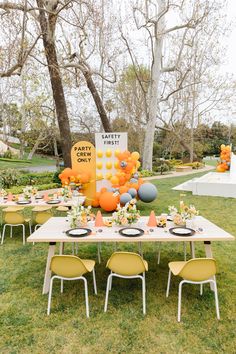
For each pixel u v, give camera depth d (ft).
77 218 11.30
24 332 8.65
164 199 28.99
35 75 43.29
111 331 8.65
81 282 11.73
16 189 30.42
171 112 66.85
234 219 20.99
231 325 8.88
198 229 10.68
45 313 9.58
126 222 11.23
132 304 10.06
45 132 63.72
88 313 9.38
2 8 24.02
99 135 24.61
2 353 7.81
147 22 42.60
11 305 10.08
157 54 48.03
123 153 23.79
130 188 22.97
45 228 11.43
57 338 8.38
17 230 19.22
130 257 9.17
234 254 14.52
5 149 116.57
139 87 65.00
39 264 13.57
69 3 26.99
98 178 24.76
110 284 11.05
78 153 25.00
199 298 10.41
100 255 14.53
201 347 7.95
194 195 30.91
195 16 42.29
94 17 32.68
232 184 29.60
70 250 15.25
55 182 37.24
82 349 7.93
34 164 89.97
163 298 10.45
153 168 66.08
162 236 10.14
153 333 8.54
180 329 8.71
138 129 68.44
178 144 83.15
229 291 10.87
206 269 8.94
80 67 36.11
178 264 10.37
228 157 42.70
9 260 14.12
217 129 126.21
